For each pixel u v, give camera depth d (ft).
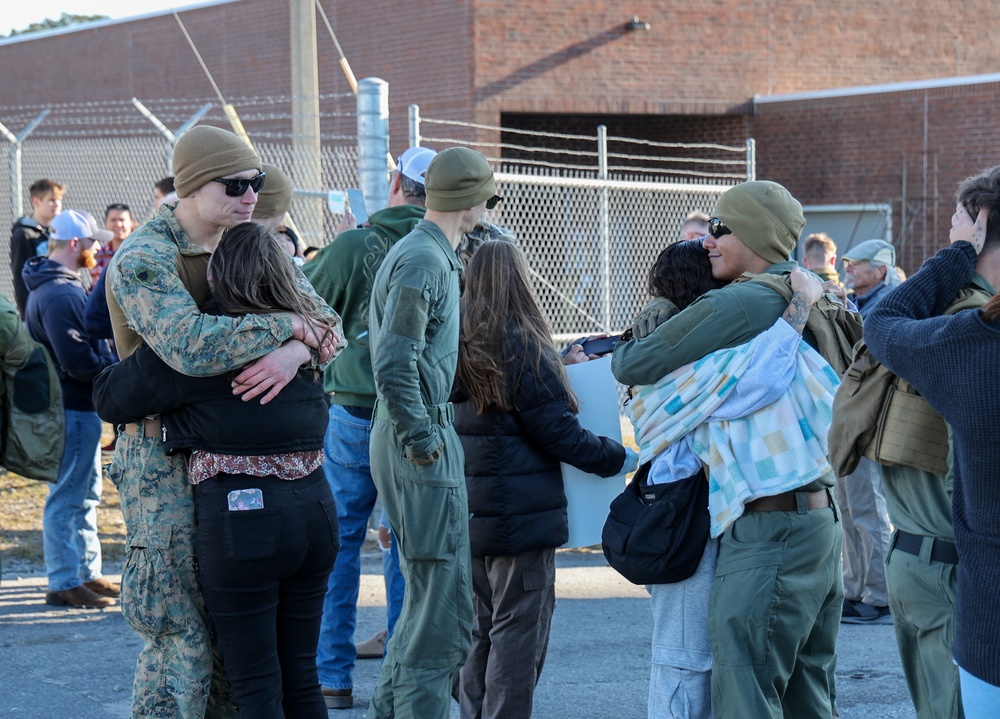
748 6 59.67
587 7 55.88
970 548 8.26
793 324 11.20
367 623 19.74
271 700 10.61
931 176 57.41
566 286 42.09
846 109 58.95
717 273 11.95
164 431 10.42
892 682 17.08
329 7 58.44
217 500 10.32
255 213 16.55
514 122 59.77
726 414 11.06
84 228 20.39
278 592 10.87
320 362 10.91
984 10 65.36
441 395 11.96
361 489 15.65
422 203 16.15
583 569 24.47
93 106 73.05
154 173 49.60
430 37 55.36
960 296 9.78
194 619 10.60
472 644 13.61
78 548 20.40
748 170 41.63
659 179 62.54
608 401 14.10
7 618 19.49
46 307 19.45
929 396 8.56
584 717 15.46
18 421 17.24
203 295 10.78
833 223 59.93
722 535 11.14
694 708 11.41
